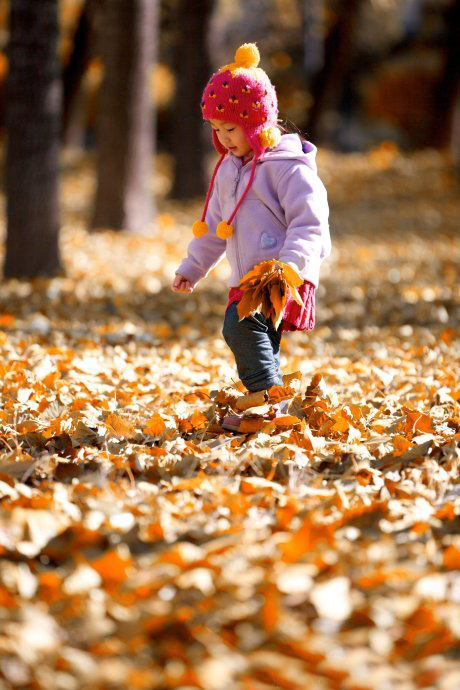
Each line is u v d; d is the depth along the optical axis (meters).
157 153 55.62
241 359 6.80
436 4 59.19
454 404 7.80
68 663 3.43
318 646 3.56
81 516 4.87
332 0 48.28
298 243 6.36
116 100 23.36
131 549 4.46
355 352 11.16
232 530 4.63
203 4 31.06
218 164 7.06
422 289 16.19
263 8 58.91
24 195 16.77
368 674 3.45
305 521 4.56
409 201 32.41
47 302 14.60
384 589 4.03
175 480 5.65
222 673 3.38
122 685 3.33
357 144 65.50
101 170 23.78
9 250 16.98
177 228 25.53
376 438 6.71
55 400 7.79
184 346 11.47
